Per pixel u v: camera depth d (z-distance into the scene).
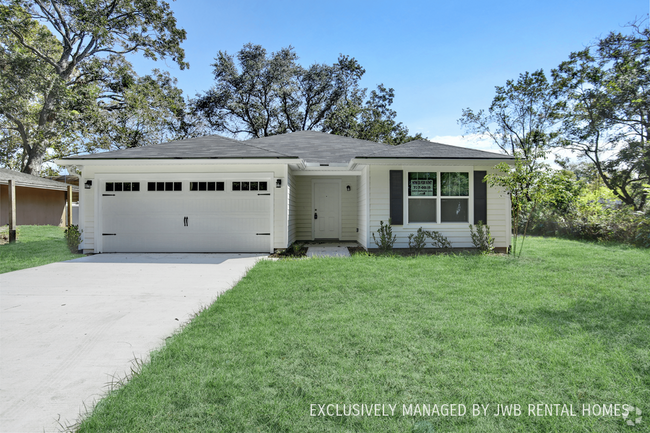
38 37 23.92
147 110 26.14
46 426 2.07
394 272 6.20
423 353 2.94
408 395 2.33
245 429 1.99
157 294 5.18
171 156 9.20
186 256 8.96
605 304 4.29
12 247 10.77
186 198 9.59
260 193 9.55
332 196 12.45
